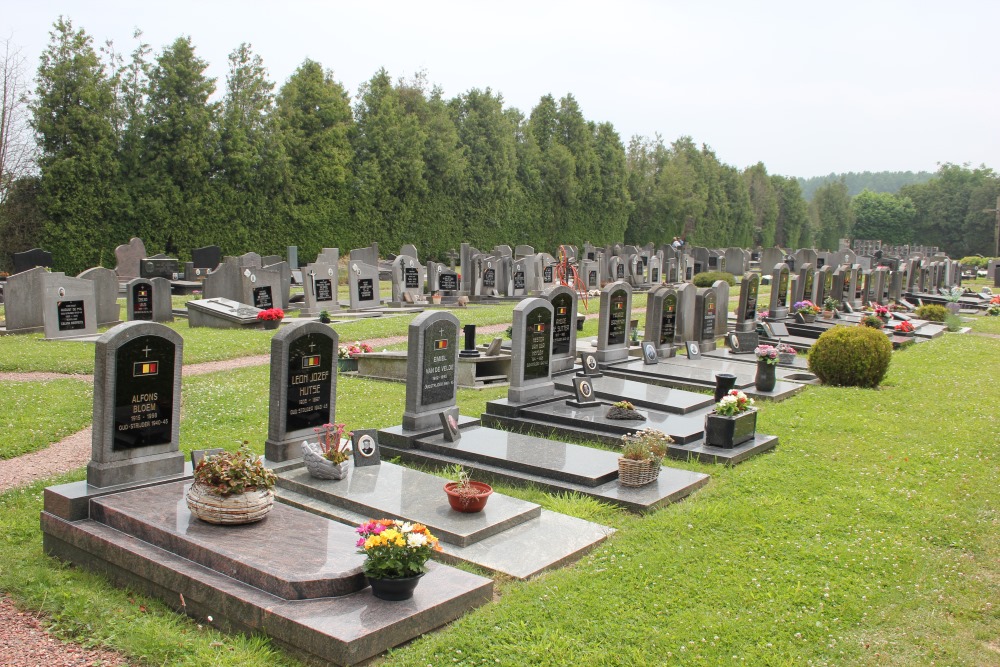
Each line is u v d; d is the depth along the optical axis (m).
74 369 16.25
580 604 6.53
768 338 21.80
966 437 12.27
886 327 24.61
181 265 44.03
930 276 41.28
